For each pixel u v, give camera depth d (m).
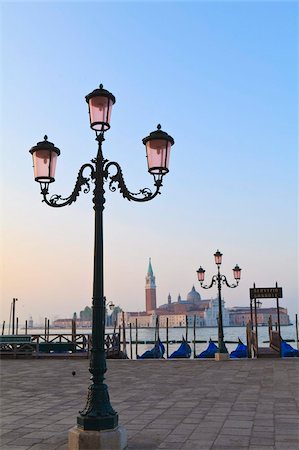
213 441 7.92
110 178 8.54
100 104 8.26
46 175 8.55
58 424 9.59
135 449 7.54
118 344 33.78
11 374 19.02
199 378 16.34
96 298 8.08
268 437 8.10
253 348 30.14
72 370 20.34
